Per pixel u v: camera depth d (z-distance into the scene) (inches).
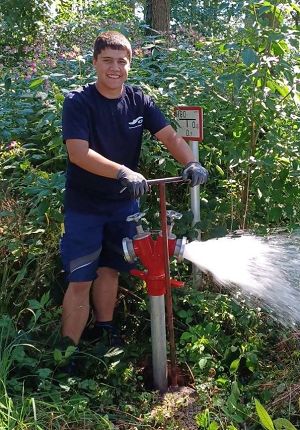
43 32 315.3
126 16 396.5
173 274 150.9
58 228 142.8
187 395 120.5
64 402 109.8
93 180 122.2
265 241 134.0
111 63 115.0
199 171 115.3
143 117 124.8
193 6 437.1
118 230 129.0
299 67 162.4
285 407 114.2
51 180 139.8
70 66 188.2
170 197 170.2
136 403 118.4
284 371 124.9
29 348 120.7
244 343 132.7
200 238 146.8
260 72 151.7
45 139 166.7
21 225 141.7
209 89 168.9
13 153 152.3
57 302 140.3
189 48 203.9
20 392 111.0
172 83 165.6
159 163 156.0
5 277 136.5
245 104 160.4
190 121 147.8
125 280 144.6
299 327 136.9
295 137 163.5
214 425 105.3
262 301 139.9
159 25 307.9
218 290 150.3
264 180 161.2
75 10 417.4
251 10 158.9
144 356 134.2
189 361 130.0
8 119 165.6
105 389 117.6
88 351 127.0
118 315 146.3
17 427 100.0
